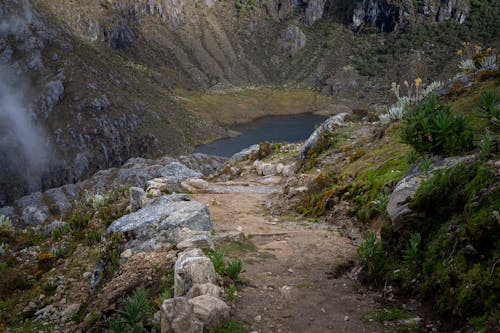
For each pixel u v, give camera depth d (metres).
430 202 6.32
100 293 9.94
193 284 6.35
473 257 5.00
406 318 5.36
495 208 4.92
